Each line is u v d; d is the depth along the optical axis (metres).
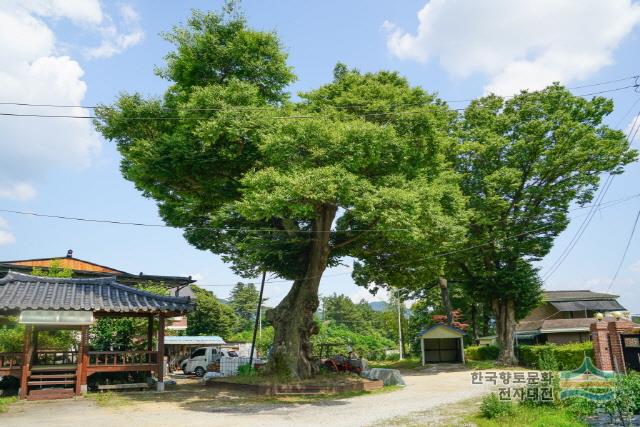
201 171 18.19
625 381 10.93
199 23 18.77
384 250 21.25
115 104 18.19
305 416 12.97
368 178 17.48
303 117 16.70
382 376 21.16
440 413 12.90
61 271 24.28
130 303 18.67
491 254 32.22
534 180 31.67
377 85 21.48
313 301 20.66
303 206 14.80
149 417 13.03
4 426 11.82
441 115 19.97
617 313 18.17
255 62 18.61
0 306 16.30
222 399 16.67
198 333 57.03
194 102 16.70
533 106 31.22
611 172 30.52
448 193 20.02
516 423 10.29
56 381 17.34
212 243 24.61
